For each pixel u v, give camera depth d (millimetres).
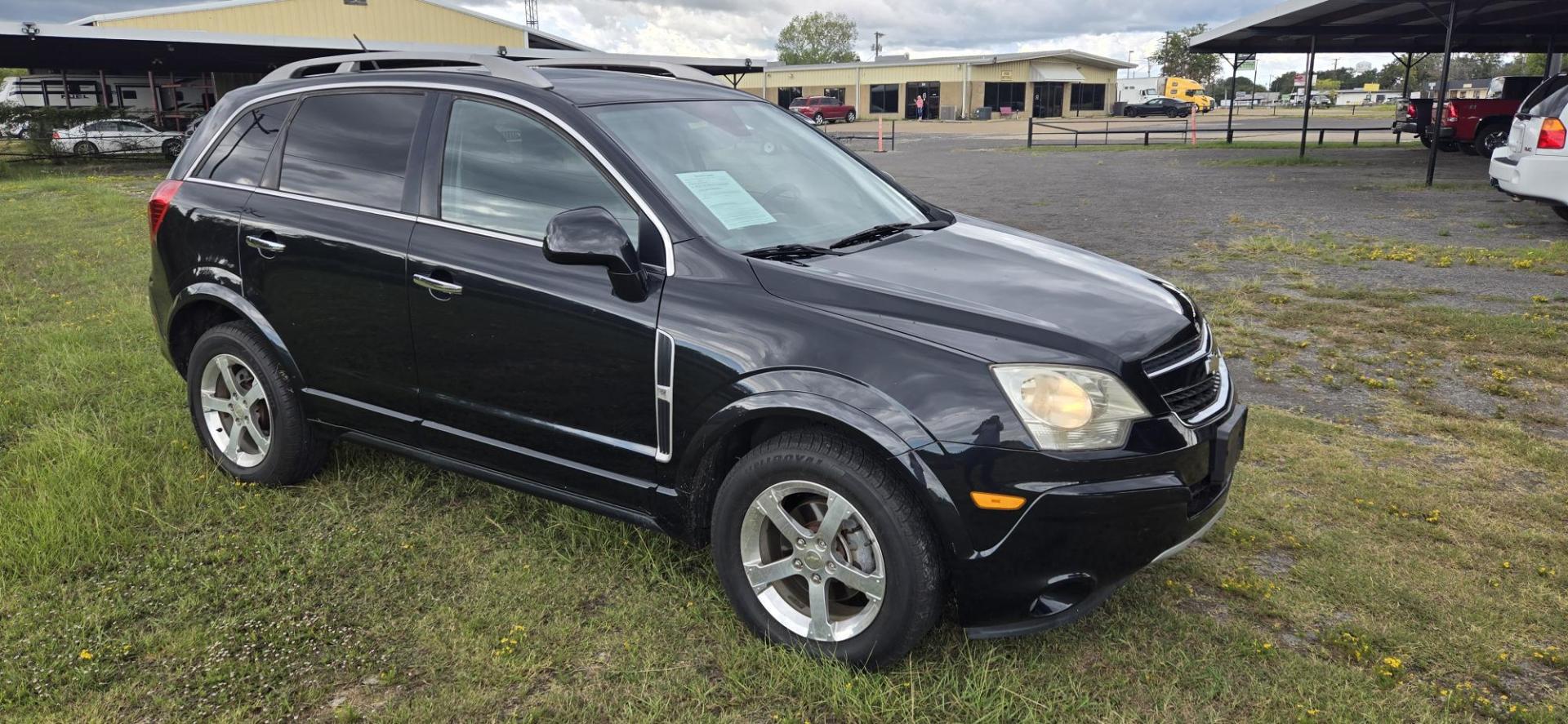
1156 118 58781
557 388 3143
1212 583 3309
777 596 2920
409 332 3432
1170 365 2742
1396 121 23250
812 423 2762
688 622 3049
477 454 3410
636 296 2945
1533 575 3332
